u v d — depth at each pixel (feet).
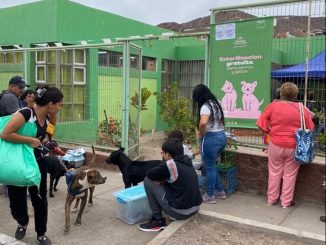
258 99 18.71
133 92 26.91
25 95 18.83
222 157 19.69
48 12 32.01
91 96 29.30
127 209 15.81
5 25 35.58
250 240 13.88
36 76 31.55
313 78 17.94
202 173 19.26
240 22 18.84
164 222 15.25
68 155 21.74
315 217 16.28
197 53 45.21
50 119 14.90
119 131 26.27
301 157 16.37
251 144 19.57
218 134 17.39
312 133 16.84
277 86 18.80
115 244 14.06
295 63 18.34
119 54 34.86
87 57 30.91
